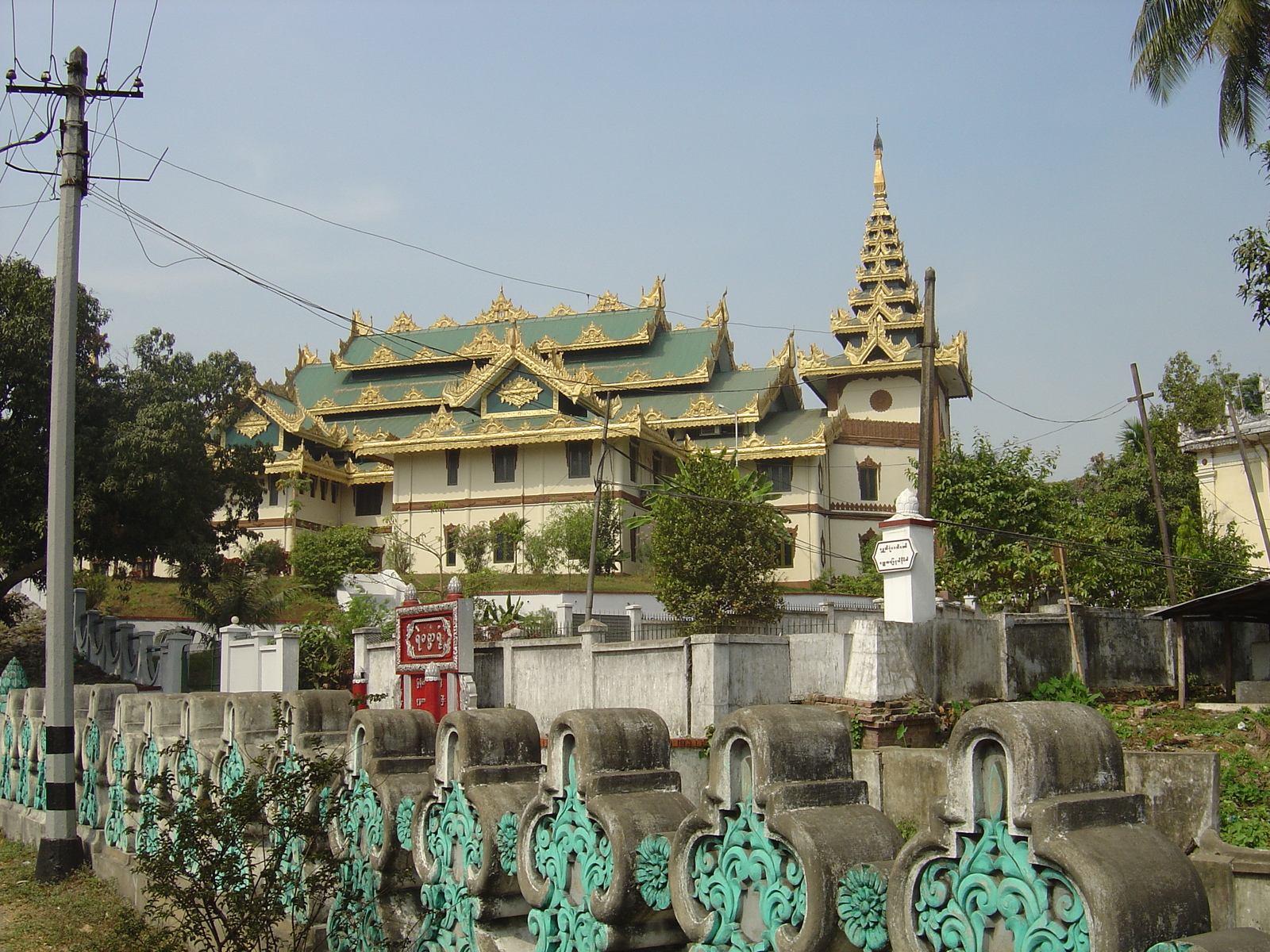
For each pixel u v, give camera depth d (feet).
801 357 219.82
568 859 18.53
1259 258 59.21
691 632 86.22
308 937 27.71
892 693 45.47
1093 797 11.82
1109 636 58.85
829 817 14.32
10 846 51.01
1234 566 99.81
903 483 209.87
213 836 26.96
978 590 86.07
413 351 237.04
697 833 15.74
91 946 29.63
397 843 23.62
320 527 211.00
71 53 49.90
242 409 137.28
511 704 65.77
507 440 191.83
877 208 248.52
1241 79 67.92
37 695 53.11
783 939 14.12
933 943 12.53
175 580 161.38
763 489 132.98
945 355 212.43
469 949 20.99
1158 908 11.04
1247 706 52.85
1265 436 127.44
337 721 29.35
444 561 196.03
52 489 47.67
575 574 165.99
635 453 195.31
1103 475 172.14
